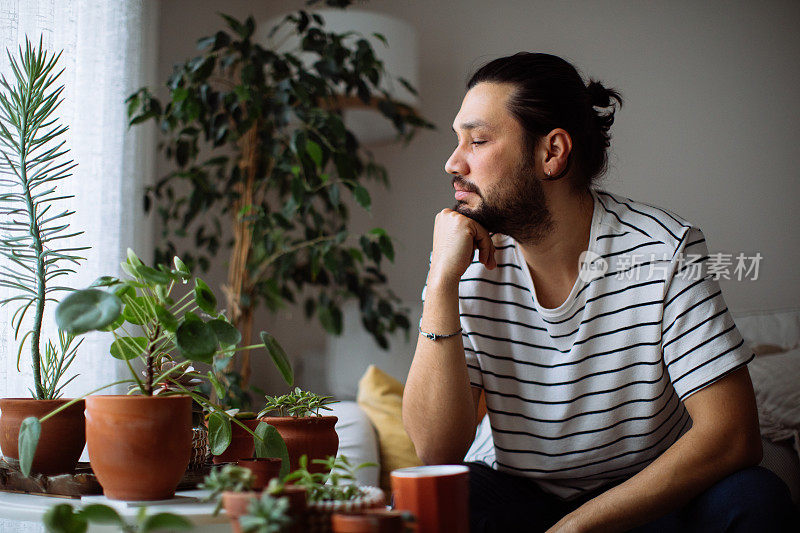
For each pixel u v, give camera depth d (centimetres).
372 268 248
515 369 123
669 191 266
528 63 116
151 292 92
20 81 104
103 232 189
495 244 127
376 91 248
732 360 106
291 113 220
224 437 90
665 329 113
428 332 116
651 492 99
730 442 103
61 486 87
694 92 266
